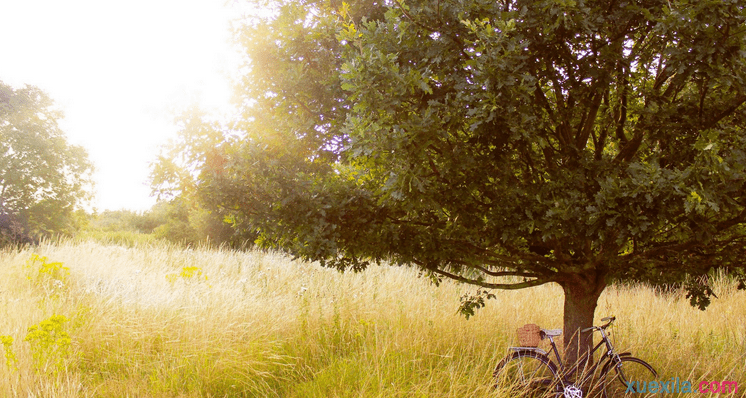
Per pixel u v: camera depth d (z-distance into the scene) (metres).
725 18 2.67
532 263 4.31
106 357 4.93
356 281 8.28
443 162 3.26
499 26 2.81
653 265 4.14
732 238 3.79
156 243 12.47
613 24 3.40
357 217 3.62
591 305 4.30
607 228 2.87
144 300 6.23
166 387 4.25
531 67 3.26
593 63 3.29
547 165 3.73
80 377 4.35
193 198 3.73
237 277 8.95
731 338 5.80
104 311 5.85
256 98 4.18
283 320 6.06
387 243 3.71
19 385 3.90
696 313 7.01
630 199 2.78
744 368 4.67
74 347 4.93
